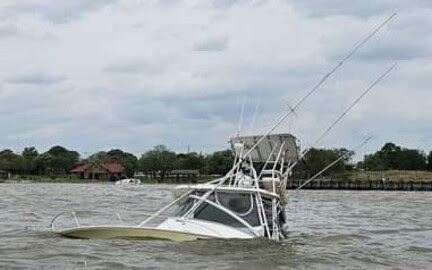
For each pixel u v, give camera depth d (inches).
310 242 1077.8
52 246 845.2
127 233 894.4
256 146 981.8
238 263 776.3
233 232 884.6
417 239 1268.5
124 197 3280.0
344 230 1485.0
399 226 1644.9
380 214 2226.9
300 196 4510.3
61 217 1628.9
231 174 956.6
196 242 859.4
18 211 1946.4
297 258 848.9
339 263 852.0
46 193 3833.7
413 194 5413.4
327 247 1011.3
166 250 816.9
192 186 940.6
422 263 904.3
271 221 949.8
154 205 2417.6
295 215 2103.8
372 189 6884.8
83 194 3725.4
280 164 1010.7
